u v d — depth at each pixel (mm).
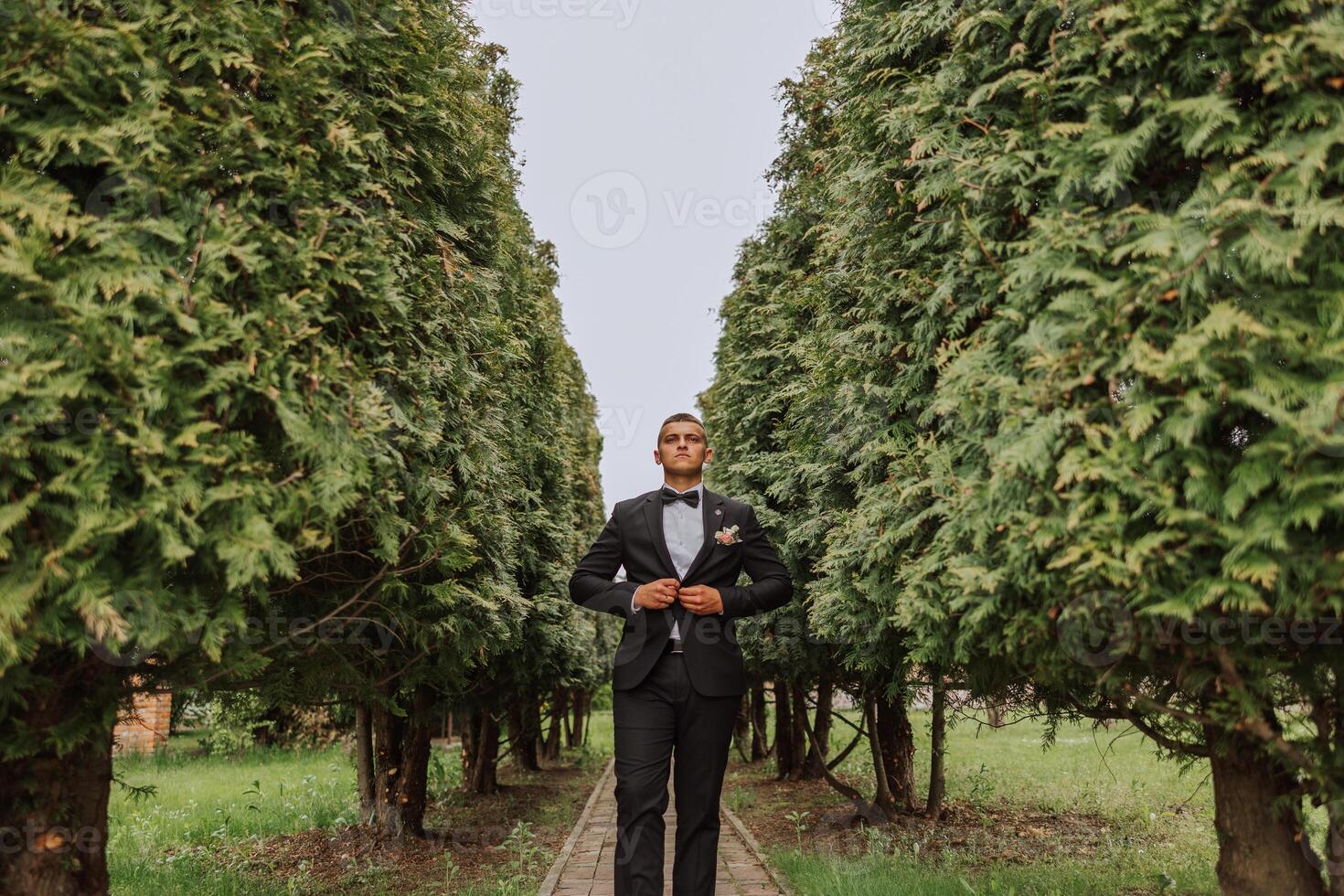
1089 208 2672
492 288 5359
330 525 2957
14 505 2412
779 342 10203
